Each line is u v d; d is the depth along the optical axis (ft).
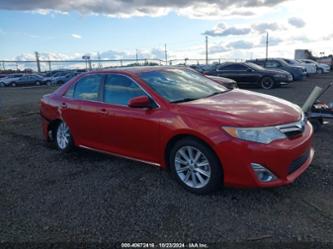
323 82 63.05
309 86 54.19
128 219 11.03
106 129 15.48
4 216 11.74
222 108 12.51
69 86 18.15
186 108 12.78
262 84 51.31
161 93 13.93
